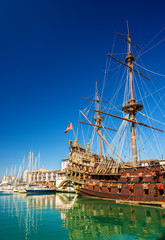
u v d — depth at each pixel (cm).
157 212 2558
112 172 3728
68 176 5497
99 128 6075
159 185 2867
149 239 1578
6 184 14838
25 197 5888
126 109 4453
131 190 3347
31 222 2341
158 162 3053
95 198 4206
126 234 1730
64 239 1681
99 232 1830
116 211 2747
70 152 5725
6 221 2431
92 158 5309
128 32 4794
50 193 7400
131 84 4522
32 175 11838
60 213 2858
